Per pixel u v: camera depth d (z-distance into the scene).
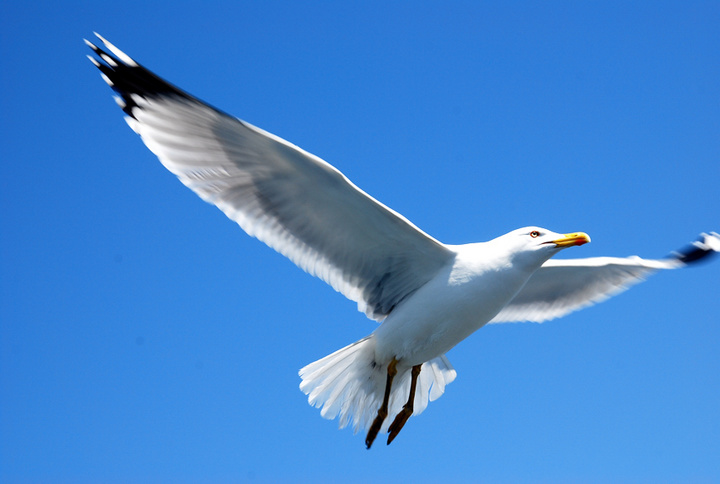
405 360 7.96
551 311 9.62
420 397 8.66
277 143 6.94
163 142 7.26
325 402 8.20
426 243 7.63
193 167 7.38
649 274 9.38
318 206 7.60
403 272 7.98
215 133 7.25
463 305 7.57
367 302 8.23
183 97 6.98
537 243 7.57
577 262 9.13
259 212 7.68
